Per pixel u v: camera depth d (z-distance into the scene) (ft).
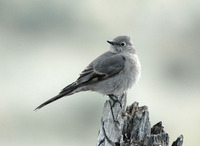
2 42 88.69
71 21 92.84
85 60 83.30
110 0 93.91
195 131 61.77
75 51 86.07
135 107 33.86
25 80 72.02
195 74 85.40
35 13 91.97
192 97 72.13
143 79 77.71
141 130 32.50
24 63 80.33
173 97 71.20
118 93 42.47
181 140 32.30
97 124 62.03
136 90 66.80
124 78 41.93
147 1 94.07
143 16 93.91
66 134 61.98
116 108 34.14
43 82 70.95
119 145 32.55
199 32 91.09
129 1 92.68
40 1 93.50
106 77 41.57
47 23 91.61
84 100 62.34
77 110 62.49
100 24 92.89
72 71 74.79
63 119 62.54
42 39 90.48
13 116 63.57
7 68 75.36
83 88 41.37
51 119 62.80
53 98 39.99
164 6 94.48
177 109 67.15
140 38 90.89
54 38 89.61
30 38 90.99
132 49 43.93
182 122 64.18
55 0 93.56
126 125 32.73
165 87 76.64
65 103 62.90
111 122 33.37
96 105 62.18
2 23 91.76
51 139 62.03
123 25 92.84
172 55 87.25
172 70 84.69
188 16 93.20
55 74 74.59
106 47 89.81
